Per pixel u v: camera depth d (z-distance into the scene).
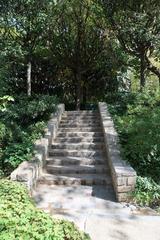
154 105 10.88
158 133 7.34
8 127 8.84
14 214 3.24
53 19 14.88
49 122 10.52
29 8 11.40
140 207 6.24
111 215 5.78
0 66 9.90
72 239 2.99
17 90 16.62
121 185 6.52
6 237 2.73
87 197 6.80
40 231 2.91
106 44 15.66
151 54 13.84
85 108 17.50
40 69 17.66
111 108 11.89
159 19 11.80
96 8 14.19
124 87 18.36
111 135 9.09
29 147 8.15
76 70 17.08
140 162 7.54
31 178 6.88
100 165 8.57
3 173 7.35
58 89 18.28
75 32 16.14
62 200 6.61
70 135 10.52
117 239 4.89
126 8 12.28
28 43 14.03
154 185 6.71
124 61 15.24
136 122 8.08
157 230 5.19
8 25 11.64
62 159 8.81
